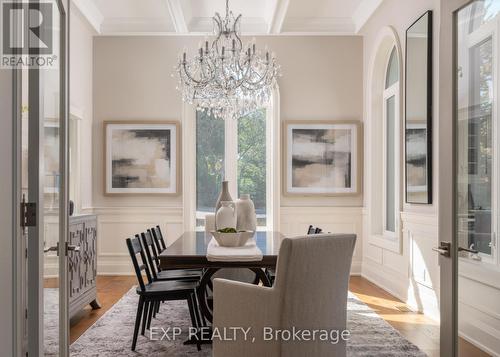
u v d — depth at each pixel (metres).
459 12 2.43
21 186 1.87
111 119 6.83
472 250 2.31
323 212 6.83
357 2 6.12
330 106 6.89
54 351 2.23
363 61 6.87
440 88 2.59
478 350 2.26
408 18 5.07
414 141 4.82
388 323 4.27
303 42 6.89
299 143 6.82
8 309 1.83
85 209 6.46
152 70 6.85
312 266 2.55
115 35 6.78
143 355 3.42
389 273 5.66
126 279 6.39
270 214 6.96
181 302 5.10
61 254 2.35
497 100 2.16
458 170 2.43
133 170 6.79
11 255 1.84
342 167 6.81
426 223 4.54
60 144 2.36
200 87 4.45
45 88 2.04
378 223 6.39
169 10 5.66
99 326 4.16
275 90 6.79
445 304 2.51
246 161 7.02
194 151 6.91
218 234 3.61
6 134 1.83
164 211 6.80
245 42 6.88
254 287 2.62
